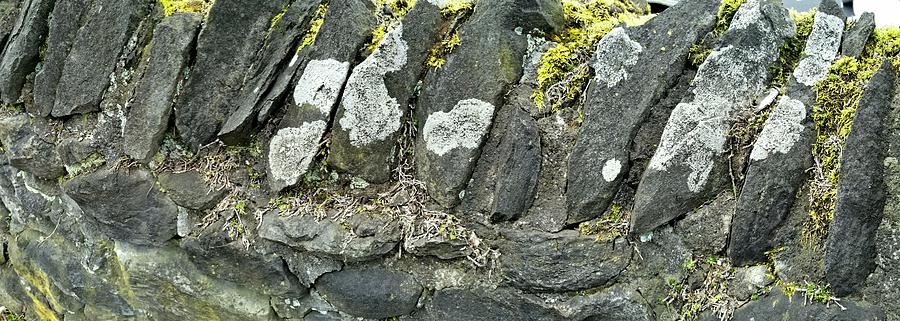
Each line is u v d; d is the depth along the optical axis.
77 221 2.42
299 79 1.94
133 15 2.07
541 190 1.80
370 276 1.97
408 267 1.94
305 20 1.97
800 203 1.63
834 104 1.59
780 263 1.66
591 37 1.83
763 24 1.66
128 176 2.13
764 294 1.67
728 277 1.72
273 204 2.01
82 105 2.17
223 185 2.06
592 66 1.78
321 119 1.90
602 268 1.76
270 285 2.09
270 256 2.03
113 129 2.15
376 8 1.94
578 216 1.76
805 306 1.61
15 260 2.76
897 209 1.54
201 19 2.04
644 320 1.77
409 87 1.86
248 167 2.05
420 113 1.87
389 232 1.88
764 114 1.65
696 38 1.70
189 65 2.04
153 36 2.06
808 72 1.62
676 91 1.71
